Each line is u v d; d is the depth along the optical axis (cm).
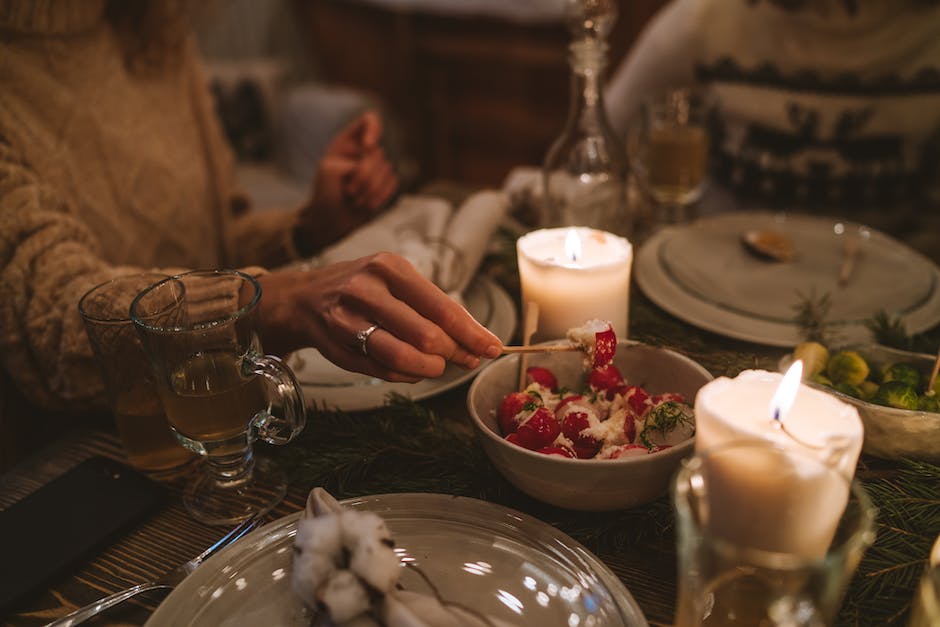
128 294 72
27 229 80
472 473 65
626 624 48
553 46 281
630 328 87
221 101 287
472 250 96
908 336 78
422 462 68
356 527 48
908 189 158
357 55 340
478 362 66
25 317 78
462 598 52
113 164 111
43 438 89
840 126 151
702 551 39
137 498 65
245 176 282
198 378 61
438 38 310
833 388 65
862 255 102
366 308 64
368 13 322
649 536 60
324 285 69
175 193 124
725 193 170
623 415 61
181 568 57
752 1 148
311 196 128
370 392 76
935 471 59
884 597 51
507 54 294
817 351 69
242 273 69
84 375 77
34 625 54
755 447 43
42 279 78
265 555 55
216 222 140
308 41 352
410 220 106
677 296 94
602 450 59
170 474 70
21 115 96
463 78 315
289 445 72
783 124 155
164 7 116
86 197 106
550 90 294
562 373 71
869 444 62
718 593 42
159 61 123
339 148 125
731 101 159
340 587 46
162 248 122
